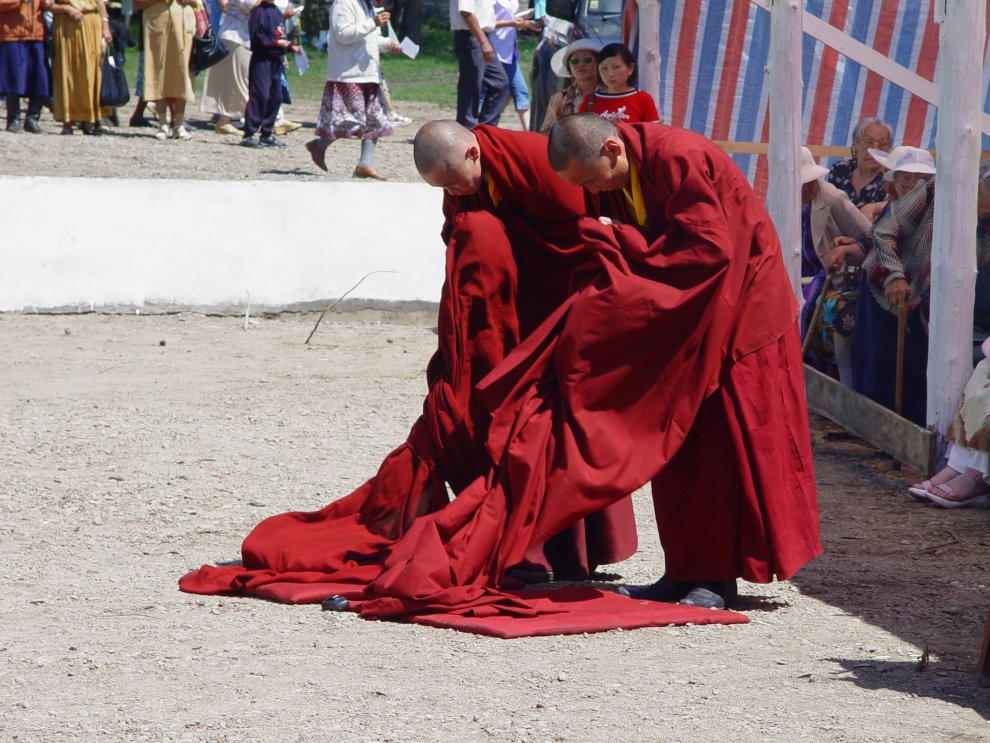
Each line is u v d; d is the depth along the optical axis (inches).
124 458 458.0
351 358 635.5
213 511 402.0
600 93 611.8
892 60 637.9
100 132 1040.2
